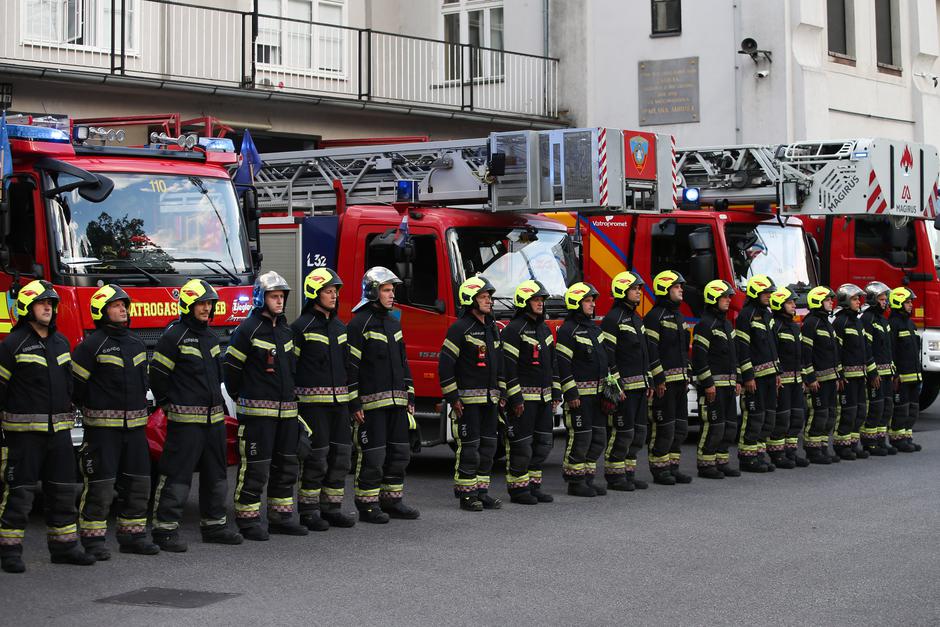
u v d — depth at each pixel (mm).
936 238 18656
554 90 25281
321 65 22969
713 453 13227
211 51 20656
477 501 11266
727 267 15602
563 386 11875
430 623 7387
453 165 13836
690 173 16906
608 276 16438
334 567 8883
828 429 14508
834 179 15898
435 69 25438
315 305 10430
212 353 9625
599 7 25016
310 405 10336
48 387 8797
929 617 7523
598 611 7652
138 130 16859
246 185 12422
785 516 10852
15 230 10961
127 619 7445
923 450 15641
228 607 7730
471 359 11219
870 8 26016
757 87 23766
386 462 10844
